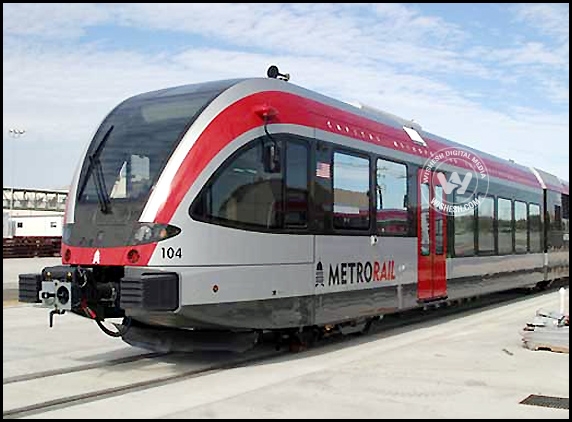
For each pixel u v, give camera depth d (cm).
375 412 628
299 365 863
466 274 1398
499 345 1008
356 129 1052
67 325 1248
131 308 735
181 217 771
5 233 4606
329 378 771
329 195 965
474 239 1447
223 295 798
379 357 906
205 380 773
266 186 859
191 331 859
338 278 977
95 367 850
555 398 683
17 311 1483
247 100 860
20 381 771
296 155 908
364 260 1041
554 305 1633
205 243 784
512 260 1669
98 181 838
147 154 818
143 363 877
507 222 1648
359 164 1041
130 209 792
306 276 913
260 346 1001
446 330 1195
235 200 819
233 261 810
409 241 1175
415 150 1225
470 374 793
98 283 804
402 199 1162
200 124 816
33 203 5528
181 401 675
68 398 689
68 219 845
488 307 1600
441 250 1293
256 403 659
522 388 725
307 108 949
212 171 799
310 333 988
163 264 759
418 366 841
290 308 888
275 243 864
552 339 949
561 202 2117
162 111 859
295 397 682
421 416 616
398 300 1134
